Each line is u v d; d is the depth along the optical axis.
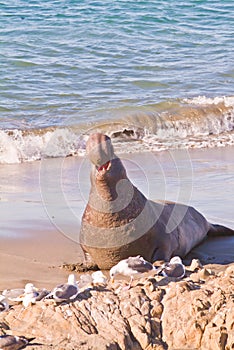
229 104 62.47
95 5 100.44
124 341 19.50
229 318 19.72
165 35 90.50
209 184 40.72
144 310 20.56
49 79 71.88
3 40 85.44
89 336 19.50
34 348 18.78
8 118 58.75
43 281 24.94
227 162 47.44
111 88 69.12
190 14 99.69
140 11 98.81
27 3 102.12
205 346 19.64
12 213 34.88
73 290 20.66
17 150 51.59
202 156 49.44
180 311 20.48
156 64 78.31
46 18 95.06
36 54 80.69
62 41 86.12
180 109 61.12
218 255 29.50
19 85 69.25
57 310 20.30
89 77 72.94
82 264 27.03
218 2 104.50
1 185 42.06
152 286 21.41
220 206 36.12
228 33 92.31
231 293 21.05
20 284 24.44
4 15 96.31
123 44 86.06
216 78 73.38
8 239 30.20
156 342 19.83
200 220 31.22
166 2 103.19
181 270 22.98
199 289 21.45
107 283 22.50
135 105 57.25
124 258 26.52
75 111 60.56
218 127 58.97
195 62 79.88
